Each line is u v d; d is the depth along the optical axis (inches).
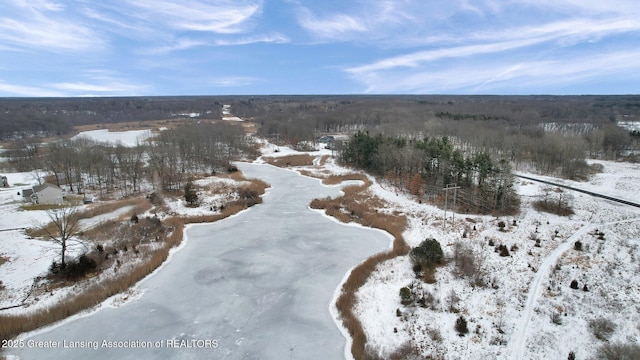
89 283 1396.4
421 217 2128.4
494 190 2203.5
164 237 1843.0
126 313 1215.6
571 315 1116.5
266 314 1215.6
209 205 2438.5
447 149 2699.3
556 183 2780.5
